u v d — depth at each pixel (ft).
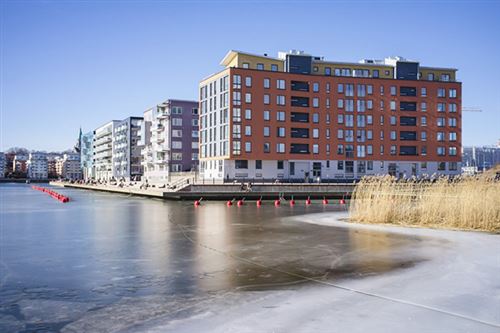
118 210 147.33
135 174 509.76
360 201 100.53
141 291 40.55
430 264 50.98
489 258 54.19
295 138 298.15
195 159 404.98
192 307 35.58
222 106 297.33
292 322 31.76
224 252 60.34
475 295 38.04
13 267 51.67
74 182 499.51
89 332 30.58
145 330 30.73
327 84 306.96
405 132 322.34
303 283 42.86
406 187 97.81
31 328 31.40
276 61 310.86
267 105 293.02
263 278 45.06
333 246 64.28
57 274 47.83
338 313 33.58
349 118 310.45
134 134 512.63
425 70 340.59
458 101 331.98
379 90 316.81
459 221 86.22
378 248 62.08
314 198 215.10
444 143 328.29
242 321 32.12
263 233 80.07
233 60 313.12
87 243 70.49
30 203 196.34
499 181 87.97
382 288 40.65
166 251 61.72
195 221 104.88
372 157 313.53
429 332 29.53
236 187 215.51
